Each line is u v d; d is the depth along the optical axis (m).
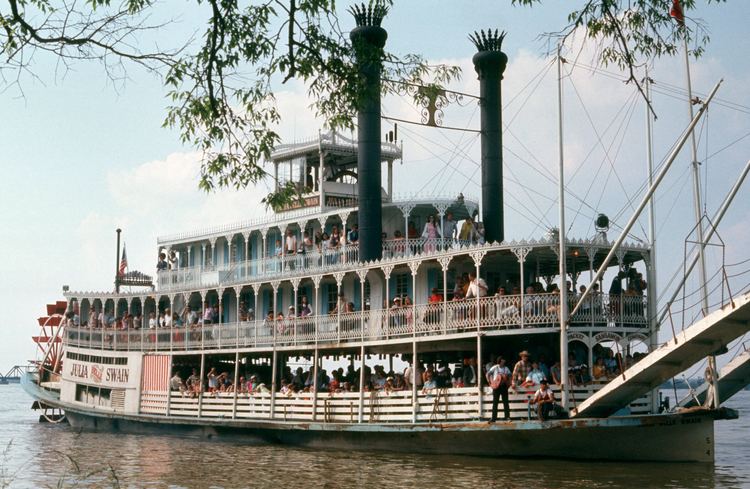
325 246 35.56
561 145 26.89
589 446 25.89
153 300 45.06
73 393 45.16
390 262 30.77
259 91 13.79
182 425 37.62
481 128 36.16
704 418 24.98
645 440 25.53
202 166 14.06
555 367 26.53
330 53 14.03
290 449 31.55
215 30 12.87
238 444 34.12
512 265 31.61
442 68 15.93
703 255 28.17
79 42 11.30
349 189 39.62
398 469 25.27
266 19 13.27
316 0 13.35
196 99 13.67
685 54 29.61
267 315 37.03
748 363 26.34
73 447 33.88
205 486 23.05
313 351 35.47
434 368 33.28
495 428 26.03
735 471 24.20
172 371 42.12
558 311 26.64
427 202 33.75
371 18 35.72
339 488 22.17
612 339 26.84
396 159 40.47
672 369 24.70
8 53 11.19
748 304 21.92
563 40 14.62
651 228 28.52
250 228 39.53
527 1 14.34
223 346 37.44
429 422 28.16
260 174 14.12
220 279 40.91
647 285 28.22
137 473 25.75
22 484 23.38
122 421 41.06
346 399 31.48
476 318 27.50
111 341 43.62
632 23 14.86
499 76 36.22
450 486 21.88
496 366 26.30
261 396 34.81
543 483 22.06
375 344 30.77
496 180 35.75
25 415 68.06
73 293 46.00
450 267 31.88
